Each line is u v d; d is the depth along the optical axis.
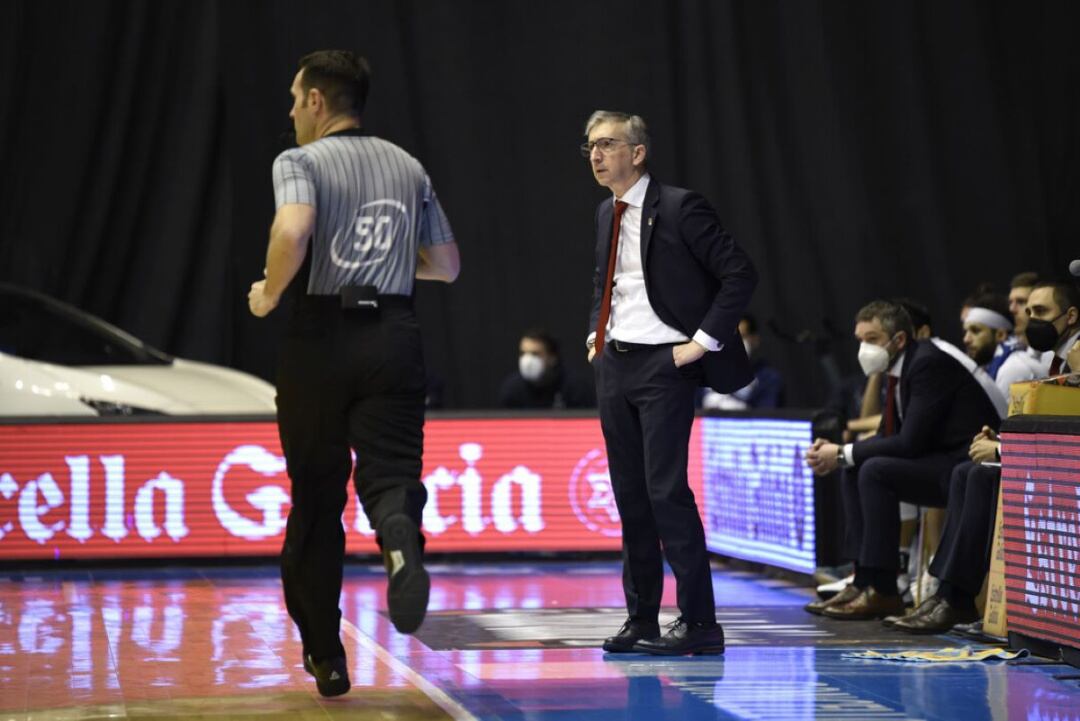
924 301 32.31
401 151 11.91
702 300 14.10
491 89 32.50
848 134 32.31
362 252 11.41
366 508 11.31
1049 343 15.63
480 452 24.17
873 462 16.84
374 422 11.31
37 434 23.28
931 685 12.74
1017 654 13.98
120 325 31.42
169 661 14.07
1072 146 31.98
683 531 14.23
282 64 31.72
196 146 31.55
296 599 11.74
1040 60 32.12
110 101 31.31
